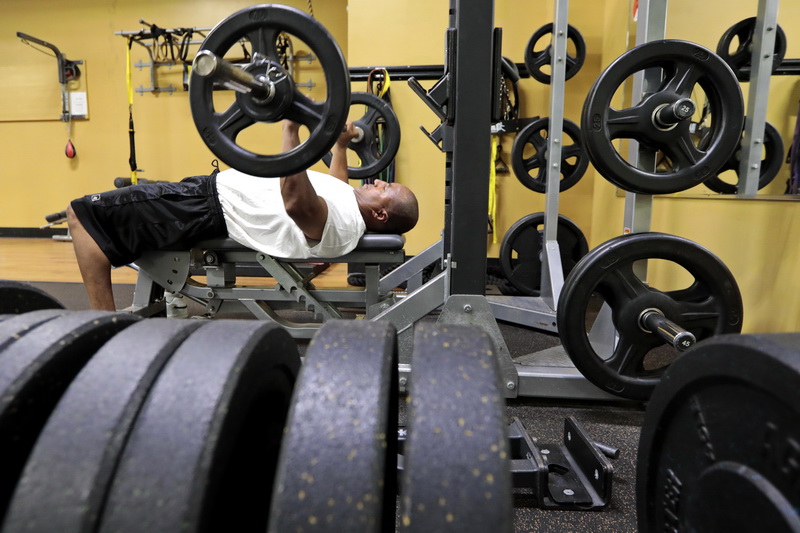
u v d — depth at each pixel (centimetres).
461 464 30
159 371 36
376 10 285
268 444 43
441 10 281
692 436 43
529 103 293
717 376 38
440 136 163
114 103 420
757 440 34
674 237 103
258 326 42
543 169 239
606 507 84
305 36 81
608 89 98
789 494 31
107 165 432
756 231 152
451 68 112
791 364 31
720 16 228
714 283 104
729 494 38
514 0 288
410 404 33
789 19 221
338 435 31
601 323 144
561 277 181
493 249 307
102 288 154
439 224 296
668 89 100
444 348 37
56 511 29
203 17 400
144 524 29
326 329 40
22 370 35
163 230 152
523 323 182
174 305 175
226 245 160
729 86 97
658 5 112
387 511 42
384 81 210
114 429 32
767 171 203
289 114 87
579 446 94
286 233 153
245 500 40
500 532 28
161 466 30
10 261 321
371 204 164
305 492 30
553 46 175
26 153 441
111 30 411
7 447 33
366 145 204
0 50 427
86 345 39
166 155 417
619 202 241
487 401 33
